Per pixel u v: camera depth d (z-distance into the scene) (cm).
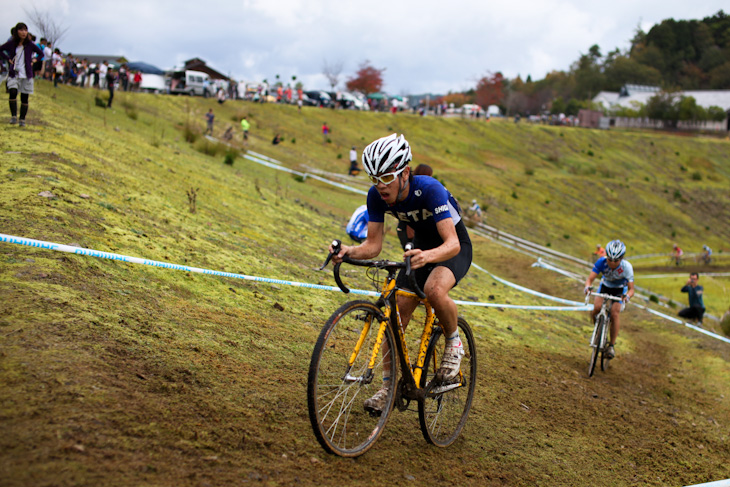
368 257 348
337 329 339
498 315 848
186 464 257
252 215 987
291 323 522
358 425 353
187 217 771
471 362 412
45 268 422
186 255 598
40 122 1045
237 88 4194
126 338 364
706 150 6750
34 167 704
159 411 294
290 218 1118
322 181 2338
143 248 561
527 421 473
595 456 439
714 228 4775
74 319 359
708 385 791
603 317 702
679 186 5397
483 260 1633
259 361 409
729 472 469
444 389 373
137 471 240
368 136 4284
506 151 5147
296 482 272
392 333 333
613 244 706
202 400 323
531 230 3247
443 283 337
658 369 841
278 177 1967
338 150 3609
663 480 427
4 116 1022
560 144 5769
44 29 2519
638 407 606
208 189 1062
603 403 586
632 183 5162
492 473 359
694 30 14162
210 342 410
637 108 8694
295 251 824
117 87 3222
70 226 536
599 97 10856
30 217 522
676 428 562
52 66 2275
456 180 3738
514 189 4000
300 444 311
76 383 289
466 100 9438
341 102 5428
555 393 571
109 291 431
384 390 335
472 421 438
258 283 601
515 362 636
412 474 322
